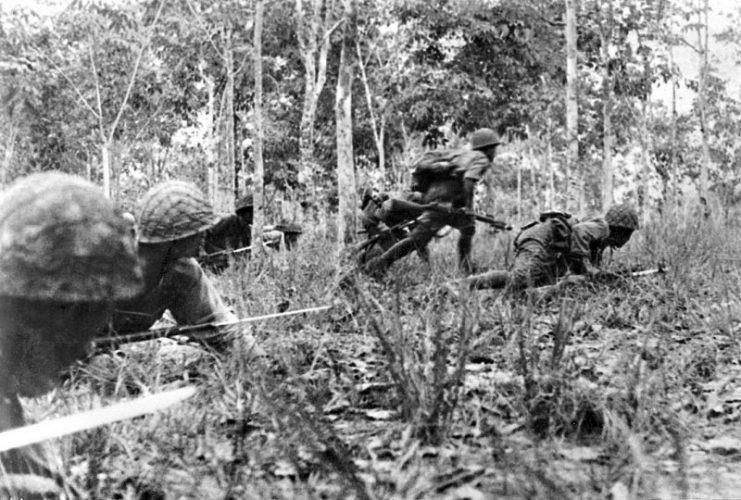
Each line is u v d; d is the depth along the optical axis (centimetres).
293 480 330
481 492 303
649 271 916
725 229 1345
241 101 2878
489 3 2231
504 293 731
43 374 249
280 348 498
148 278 440
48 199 238
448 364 508
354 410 420
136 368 436
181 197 435
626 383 416
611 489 293
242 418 371
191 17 2422
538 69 2330
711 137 3247
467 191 1066
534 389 409
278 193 3055
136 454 350
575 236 888
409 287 844
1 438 219
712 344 591
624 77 2720
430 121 2352
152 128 2809
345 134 1333
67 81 2519
